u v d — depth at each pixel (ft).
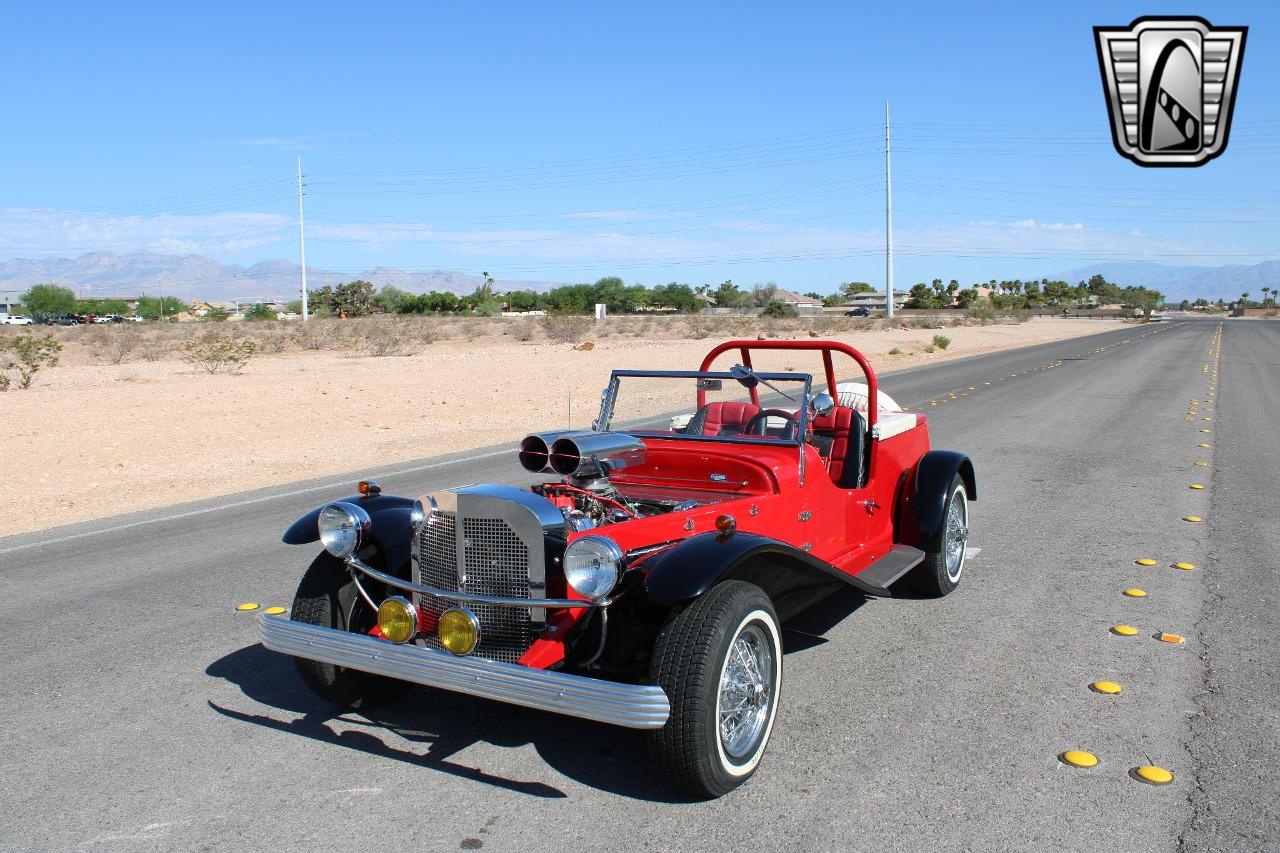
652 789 12.40
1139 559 23.20
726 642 11.90
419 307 336.90
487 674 11.68
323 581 14.74
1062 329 236.02
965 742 13.52
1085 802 11.83
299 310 351.25
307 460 40.32
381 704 15.28
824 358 20.72
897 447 20.34
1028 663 16.53
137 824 11.57
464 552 13.23
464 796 12.24
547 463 15.55
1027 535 25.82
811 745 13.51
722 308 414.00
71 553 25.00
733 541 12.65
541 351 118.73
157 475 37.11
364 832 11.35
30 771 12.98
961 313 358.43
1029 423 49.70
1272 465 36.24
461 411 57.06
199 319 319.68
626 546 13.19
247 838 11.23
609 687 11.07
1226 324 297.74
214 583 22.02
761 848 10.89
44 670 16.71
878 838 11.07
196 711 14.99
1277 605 19.57
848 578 15.01
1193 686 15.42
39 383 72.74
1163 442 42.55
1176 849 10.75
